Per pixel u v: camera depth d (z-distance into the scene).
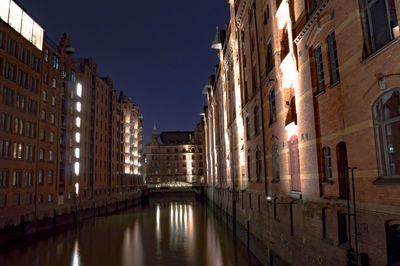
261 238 21.44
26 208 35.69
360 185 9.12
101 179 63.91
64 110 48.12
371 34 8.70
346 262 9.67
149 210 68.50
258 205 22.69
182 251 27.28
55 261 24.80
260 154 22.56
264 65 19.80
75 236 36.22
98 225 45.31
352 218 9.62
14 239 32.97
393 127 7.95
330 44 11.37
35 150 38.25
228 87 39.31
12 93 34.25
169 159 118.19
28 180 36.66
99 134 63.62
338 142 10.55
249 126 26.42
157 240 33.09
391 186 7.67
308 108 12.89
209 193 74.69
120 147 79.25
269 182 19.45
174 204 86.19
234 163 35.34
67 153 47.81
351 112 9.58
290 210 15.11
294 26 14.41
